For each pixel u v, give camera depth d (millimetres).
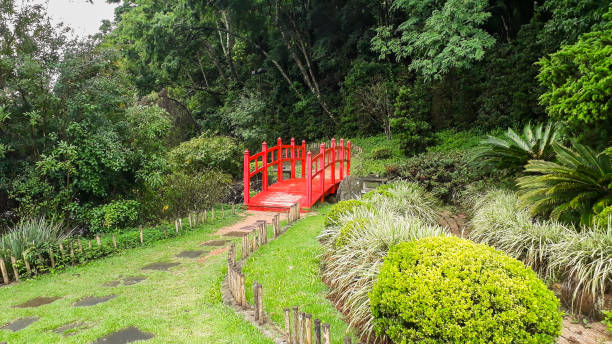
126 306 4934
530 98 15195
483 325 2855
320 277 5535
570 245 4520
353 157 20859
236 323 4242
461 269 3201
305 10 27750
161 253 7617
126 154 9414
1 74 8555
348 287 4715
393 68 23906
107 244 7742
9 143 8445
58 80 8875
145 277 6211
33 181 8500
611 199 4973
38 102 8625
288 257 6512
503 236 5570
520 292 2990
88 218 9102
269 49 31453
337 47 28953
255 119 24812
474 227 6910
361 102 23344
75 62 8977
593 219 4734
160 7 26594
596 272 3975
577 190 5270
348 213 7043
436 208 9078
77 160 8719
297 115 29625
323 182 12984
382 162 16469
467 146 16062
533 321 2881
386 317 3336
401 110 16578
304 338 3537
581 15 10297
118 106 10008
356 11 25891
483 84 18125
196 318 4461
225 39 31328
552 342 3117
